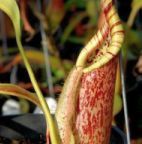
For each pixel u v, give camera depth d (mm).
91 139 429
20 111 775
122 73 448
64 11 1104
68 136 422
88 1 1100
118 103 637
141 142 743
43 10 917
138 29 1061
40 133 514
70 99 420
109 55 405
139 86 833
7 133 514
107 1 403
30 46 966
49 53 939
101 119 425
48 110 412
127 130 460
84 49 410
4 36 1047
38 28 958
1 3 415
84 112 422
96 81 415
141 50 986
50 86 781
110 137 484
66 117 421
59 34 1087
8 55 1044
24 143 495
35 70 938
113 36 405
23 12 793
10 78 896
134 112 788
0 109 817
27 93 424
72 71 421
